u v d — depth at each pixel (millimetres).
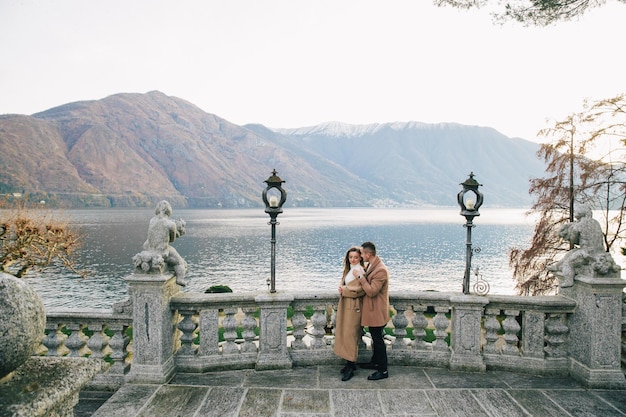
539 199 16469
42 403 1878
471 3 7020
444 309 5324
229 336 5250
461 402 4348
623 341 5023
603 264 4695
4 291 1874
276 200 5320
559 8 6684
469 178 5375
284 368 5156
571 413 4145
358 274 4957
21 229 20734
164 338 4820
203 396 4426
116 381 4824
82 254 61500
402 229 124500
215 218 162500
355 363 5059
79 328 4953
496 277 51094
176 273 5121
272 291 5371
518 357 5137
